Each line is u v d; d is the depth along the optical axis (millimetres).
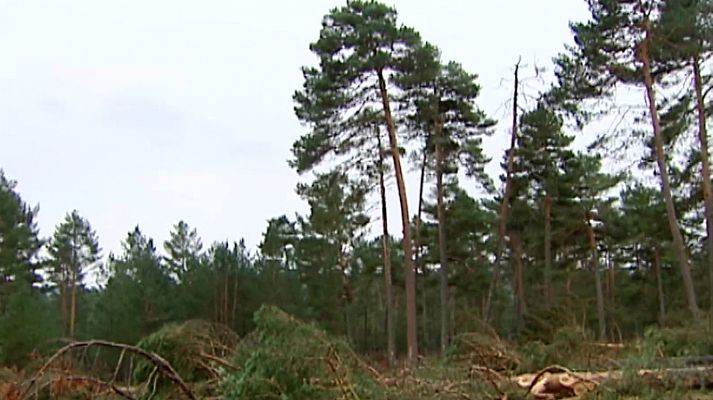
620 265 40250
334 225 31406
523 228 33031
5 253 34812
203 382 8773
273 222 40219
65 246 45469
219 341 9750
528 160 29547
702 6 18406
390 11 22172
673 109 19281
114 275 31906
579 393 9461
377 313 42875
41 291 41656
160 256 35688
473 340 11609
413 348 21625
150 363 8625
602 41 19156
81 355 9391
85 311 40688
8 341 19469
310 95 22266
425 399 8625
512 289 39500
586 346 12461
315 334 7973
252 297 30203
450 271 37625
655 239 35656
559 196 31500
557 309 19078
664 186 19000
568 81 20031
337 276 40562
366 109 22359
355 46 21922
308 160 22531
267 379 7582
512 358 11758
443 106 25078
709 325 11867
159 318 29000
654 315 38312
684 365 9508
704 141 19125
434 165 27734
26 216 38875
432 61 22250
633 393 8945
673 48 18625
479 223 33969
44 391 8180
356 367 8602
